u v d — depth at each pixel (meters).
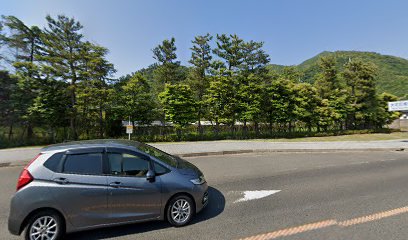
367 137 21.70
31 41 21.20
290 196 5.21
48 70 17.69
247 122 23.95
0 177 7.16
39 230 3.25
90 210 3.42
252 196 5.24
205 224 3.86
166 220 4.05
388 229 3.56
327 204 4.69
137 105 19.19
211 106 21.36
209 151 11.57
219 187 5.94
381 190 5.58
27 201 3.19
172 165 4.16
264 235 3.45
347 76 27.48
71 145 3.74
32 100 18.55
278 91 22.52
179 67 28.38
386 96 28.81
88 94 17.56
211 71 24.53
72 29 19.75
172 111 19.05
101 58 19.38
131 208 3.61
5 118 18.50
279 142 16.47
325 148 12.91
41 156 3.50
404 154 11.51
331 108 25.33
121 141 4.57
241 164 8.88
